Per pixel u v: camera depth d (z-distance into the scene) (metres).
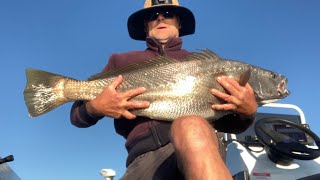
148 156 0.98
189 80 1.05
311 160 1.26
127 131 1.08
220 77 1.05
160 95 1.04
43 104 1.07
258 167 1.23
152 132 1.00
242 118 1.05
